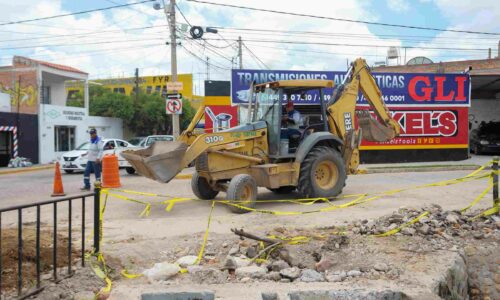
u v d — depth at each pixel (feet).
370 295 15.79
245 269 17.71
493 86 87.97
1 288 15.14
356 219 26.61
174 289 15.84
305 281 17.04
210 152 31.78
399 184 44.80
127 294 15.43
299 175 33.60
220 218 27.78
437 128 67.67
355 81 37.76
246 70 62.80
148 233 23.98
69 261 16.63
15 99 90.22
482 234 22.44
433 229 22.63
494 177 25.82
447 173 55.06
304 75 63.93
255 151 33.73
